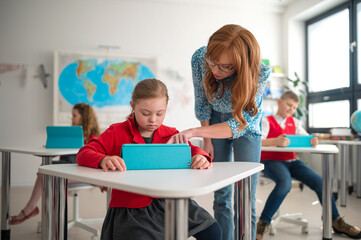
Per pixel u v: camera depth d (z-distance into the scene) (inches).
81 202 120.8
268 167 83.0
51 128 76.8
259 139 55.4
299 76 189.5
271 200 77.3
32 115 163.0
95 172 34.5
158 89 41.9
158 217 39.6
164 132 47.2
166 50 177.8
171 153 39.0
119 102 168.9
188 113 178.2
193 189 25.4
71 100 163.6
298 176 84.7
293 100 94.4
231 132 47.9
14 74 161.8
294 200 125.3
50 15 165.9
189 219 39.3
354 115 136.0
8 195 80.4
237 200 43.4
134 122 45.7
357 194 130.6
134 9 174.9
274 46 191.9
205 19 182.7
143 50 175.5
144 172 35.0
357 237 78.7
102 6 171.5
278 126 96.5
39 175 83.0
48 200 43.1
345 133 143.9
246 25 188.4
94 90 166.2
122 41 173.2
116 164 35.8
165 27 178.1
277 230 87.7
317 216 101.9
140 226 37.1
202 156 40.0
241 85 44.3
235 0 183.3
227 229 56.6
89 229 79.5
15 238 79.3
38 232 84.0
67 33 167.6
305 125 189.2
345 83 161.9
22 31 162.9
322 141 134.2
